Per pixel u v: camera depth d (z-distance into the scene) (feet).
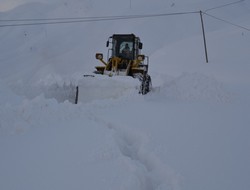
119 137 11.60
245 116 15.01
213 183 7.33
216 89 21.21
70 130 11.69
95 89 21.15
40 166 8.02
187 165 8.40
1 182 7.07
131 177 7.18
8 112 12.49
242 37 78.18
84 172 7.63
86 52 96.32
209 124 13.28
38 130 11.86
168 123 13.35
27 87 24.75
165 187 7.33
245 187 7.12
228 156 9.12
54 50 105.09
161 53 75.36
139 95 20.65
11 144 9.99
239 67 51.60
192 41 81.35
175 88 22.49
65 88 26.00
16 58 94.84
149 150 9.61
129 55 27.86
